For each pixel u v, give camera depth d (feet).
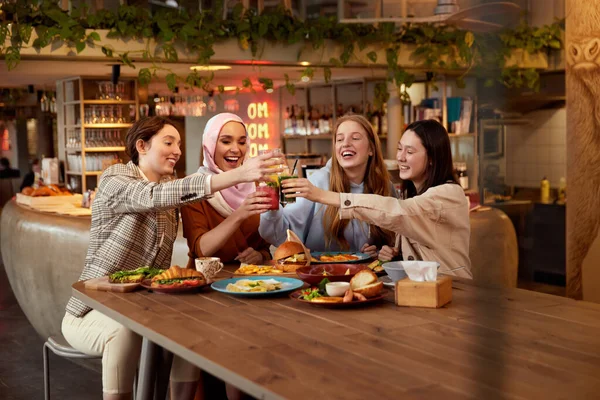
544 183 24.98
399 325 5.88
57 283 15.66
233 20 19.77
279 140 32.09
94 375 15.16
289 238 8.88
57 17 17.71
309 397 3.98
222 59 19.85
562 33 23.70
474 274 15.94
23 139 59.11
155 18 18.79
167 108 26.91
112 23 18.35
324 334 5.59
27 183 41.34
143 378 7.47
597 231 10.24
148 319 6.29
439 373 4.42
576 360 4.70
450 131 25.12
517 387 4.10
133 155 9.08
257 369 4.59
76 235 15.23
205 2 20.33
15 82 28.99
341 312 6.47
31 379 14.82
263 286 7.40
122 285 7.66
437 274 7.29
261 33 19.80
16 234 16.96
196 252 9.07
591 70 10.16
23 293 17.03
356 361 4.76
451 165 8.91
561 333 5.46
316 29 20.62
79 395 13.82
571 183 10.66
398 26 22.08
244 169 8.07
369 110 27.94
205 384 9.86
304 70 21.24
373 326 5.85
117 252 8.55
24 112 45.47
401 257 9.13
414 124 9.02
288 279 7.82
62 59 18.60
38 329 17.11
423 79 27.02
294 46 20.57
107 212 8.63
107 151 25.95
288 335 5.57
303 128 30.58
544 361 4.67
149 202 8.14
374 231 9.91
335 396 3.99
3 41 17.12
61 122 27.68
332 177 10.06
